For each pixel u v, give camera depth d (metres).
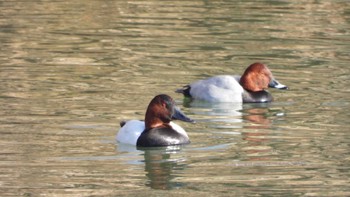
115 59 19.59
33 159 12.48
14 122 14.39
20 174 11.81
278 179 11.78
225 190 11.30
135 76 18.09
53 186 11.38
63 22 23.47
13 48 20.50
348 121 15.02
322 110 15.81
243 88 16.91
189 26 23.16
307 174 12.01
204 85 16.83
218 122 15.03
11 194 11.03
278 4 26.42
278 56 20.19
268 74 16.95
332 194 11.16
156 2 26.44
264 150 13.22
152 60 19.55
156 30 22.64
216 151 13.17
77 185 11.44
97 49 20.56
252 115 15.61
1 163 12.24
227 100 16.64
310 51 20.72
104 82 17.53
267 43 21.45
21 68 18.58
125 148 13.22
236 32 22.58
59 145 13.21
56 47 20.72
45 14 24.44
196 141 13.75
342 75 18.50
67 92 16.62
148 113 13.58
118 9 25.30
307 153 13.05
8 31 22.22
